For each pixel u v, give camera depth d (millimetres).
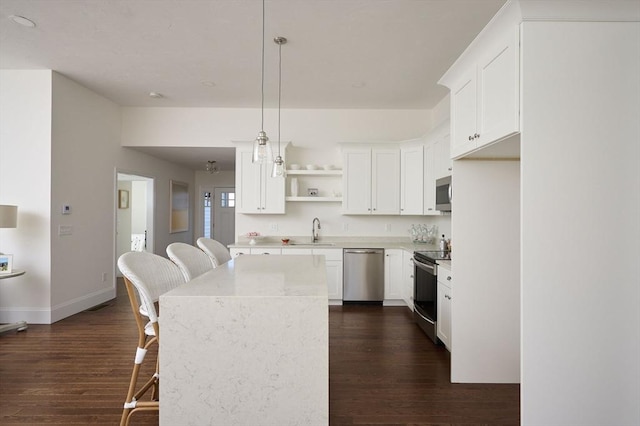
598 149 1710
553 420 1712
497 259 2590
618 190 1711
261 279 1887
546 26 1710
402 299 4688
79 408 2236
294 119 5250
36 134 3887
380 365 2889
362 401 2338
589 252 1710
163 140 5227
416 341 3426
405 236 5309
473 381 2592
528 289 1708
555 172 1710
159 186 6465
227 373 1501
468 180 2576
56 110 3971
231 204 8242
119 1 2584
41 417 2139
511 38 1791
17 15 2775
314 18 2807
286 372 1500
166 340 1497
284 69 3807
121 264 1696
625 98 1714
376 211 4961
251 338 1499
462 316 2584
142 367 2830
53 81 3920
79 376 2664
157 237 6387
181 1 2584
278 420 1508
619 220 1712
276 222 5312
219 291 1587
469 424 2090
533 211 1708
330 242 5242
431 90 4434
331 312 4418
